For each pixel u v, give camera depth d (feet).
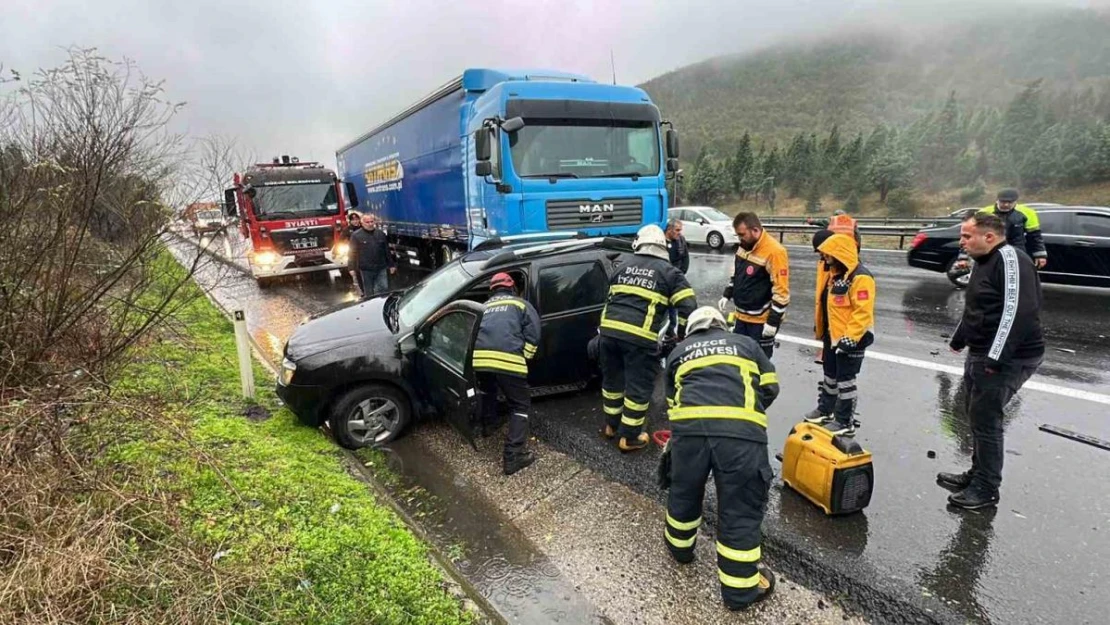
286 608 7.40
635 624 7.97
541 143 21.66
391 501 10.93
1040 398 15.12
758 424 8.08
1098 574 8.54
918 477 11.43
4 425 8.41
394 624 7.34
